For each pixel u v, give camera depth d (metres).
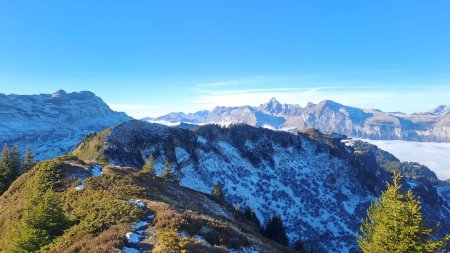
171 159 156.62
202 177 160.75
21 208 41.06
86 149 143.88
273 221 75.38
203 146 183.88
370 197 189.62
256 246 29.39
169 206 32.38
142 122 169.38
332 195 183.75
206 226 27.88
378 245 27.52
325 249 137.88
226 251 24.36
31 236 27.75
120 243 23.03
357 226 159.62
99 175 45.19
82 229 27.38
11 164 77.06
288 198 171.25
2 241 35.94
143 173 54.75
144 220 28.55
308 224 153.88
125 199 34.72
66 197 38.75
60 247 25.27
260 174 185.75
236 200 156.00
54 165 47.72
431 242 26.69
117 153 137.12
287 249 40.38
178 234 25.12
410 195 27.41
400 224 26.80
